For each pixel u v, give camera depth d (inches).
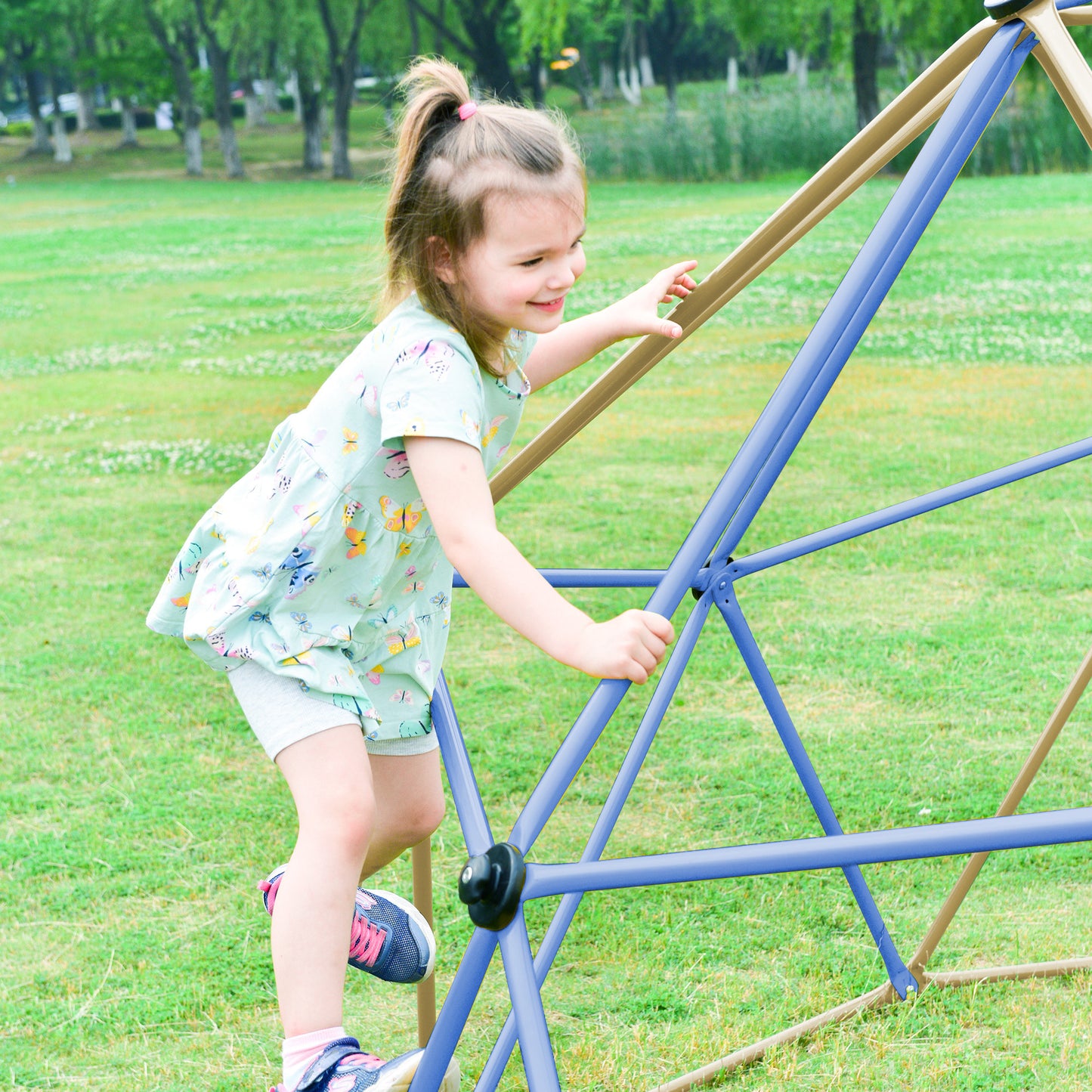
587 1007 91.7
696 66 2214.6
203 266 667.4
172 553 215.5
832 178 61.9
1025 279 486.6
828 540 79.0
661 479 251.4
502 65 1291.8
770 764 131.0
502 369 66.1
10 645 174.2
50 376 394.6
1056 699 143.6
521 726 143.1
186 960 100.9
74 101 2588.6
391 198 63.1
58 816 125.8
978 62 53.6
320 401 66.9
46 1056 89.2
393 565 68.3
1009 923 100.6
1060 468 237.1
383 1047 89.7
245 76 2034.9
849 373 341.1
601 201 895.7
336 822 64.0
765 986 92.7
